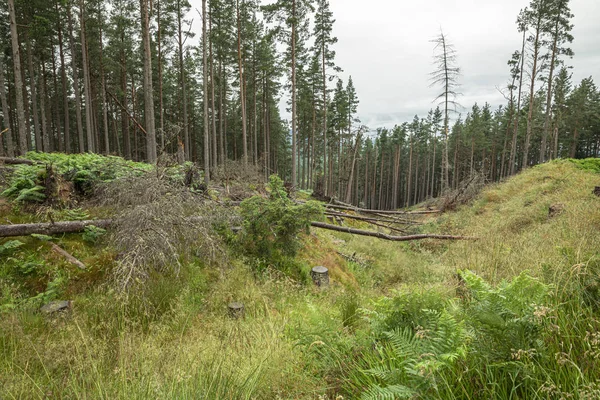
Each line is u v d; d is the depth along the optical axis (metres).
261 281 6.32
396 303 3.20
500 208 13.79
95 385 2.54
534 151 60.34
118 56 32.69
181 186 6.60
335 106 45.91
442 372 2.02
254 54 36.25
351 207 18.25
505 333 2.15
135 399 2.31
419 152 70.00
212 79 28.50
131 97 36.81
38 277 4.90
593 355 1.82
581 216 6.08
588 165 16.52
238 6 26.38
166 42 29.69
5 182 6.77
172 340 4.02
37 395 2.55
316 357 3.27
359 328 3.99
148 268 5.32
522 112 39.91
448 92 26.41
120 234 5.11
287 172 66.50
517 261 4.64
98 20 29.86
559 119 41.16
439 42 25.84
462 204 18.92
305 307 5.43
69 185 7.02
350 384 2.62
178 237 5.91
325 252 9.64
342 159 47.38
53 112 43.06
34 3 25.09
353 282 8.65
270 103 45.47
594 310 2.43
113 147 43.88
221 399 2.42
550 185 13.91
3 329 3.62
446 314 2.25
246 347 3.70
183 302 4.91
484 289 2.46
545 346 2.09
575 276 2.72
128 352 3.23
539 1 29.62
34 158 9.02
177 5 28.12
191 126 43.38
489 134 58.09
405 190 74.81
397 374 2.24
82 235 5.97
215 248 6.12
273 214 7.14
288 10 21.84
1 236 5.19
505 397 1.84
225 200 9.43
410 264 10.09
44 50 30.77
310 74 37.19
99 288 4.72
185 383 2.52
